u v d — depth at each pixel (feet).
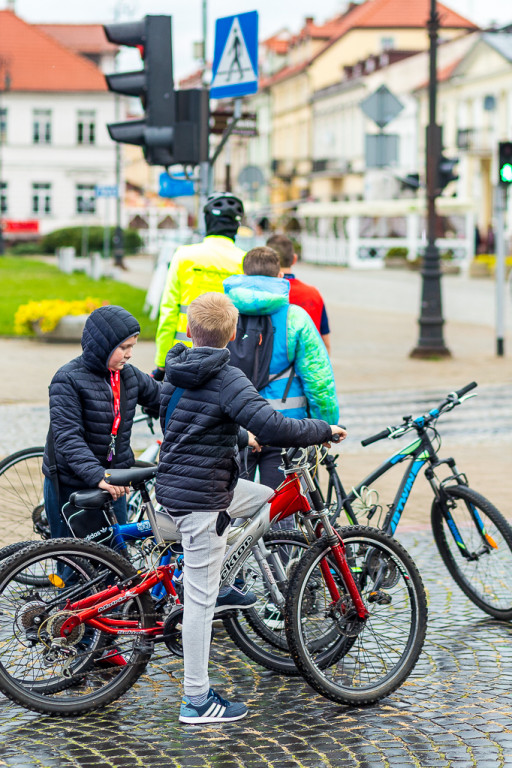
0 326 93.30
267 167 396.57
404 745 18.30
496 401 59.11
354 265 228.02
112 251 276.82
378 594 20.66
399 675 20.25
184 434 18.99
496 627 24.32
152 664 22.25
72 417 20.71
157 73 40.50
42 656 19.65
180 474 19.03
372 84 297.53
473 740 18.49
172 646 20.08
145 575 19.94
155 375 26.94
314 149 353.10
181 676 21.61
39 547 19.45
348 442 47.47
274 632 21.48
